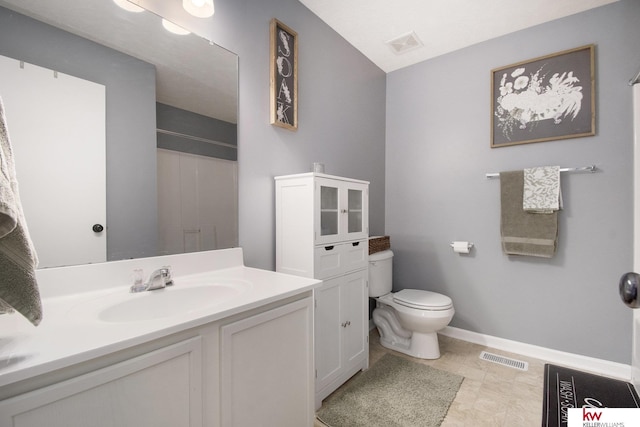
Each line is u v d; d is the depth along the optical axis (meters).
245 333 0.94
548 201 1.99
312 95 2.03
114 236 1.12
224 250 1.48
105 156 1.11
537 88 2.12
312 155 2.03
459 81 2.47
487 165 2.34
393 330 2.34
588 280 1.97
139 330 0.72
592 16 1.96
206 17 1.43
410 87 2.74
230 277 1.30
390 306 2.36
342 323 1.76
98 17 1.10
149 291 1.10
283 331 1.07
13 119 0.91
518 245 2.11
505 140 2.25
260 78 1.68
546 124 2.09
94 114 1.08
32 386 0.57
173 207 1.30
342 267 1.77
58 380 0.60
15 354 0.60
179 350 0.77
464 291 2.44
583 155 1.98
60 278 0.99
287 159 1.84
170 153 1.30
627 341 1.86
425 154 2.64
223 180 1.50
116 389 0.67
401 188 2.78
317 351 1.57
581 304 1.99
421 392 1.69
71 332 0.71
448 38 2.32
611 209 1.90
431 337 2.13
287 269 1.68
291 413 1.11
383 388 1.73
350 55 2.39
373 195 2.69
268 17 1.72
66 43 1.02
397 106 2.81
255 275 1.33
